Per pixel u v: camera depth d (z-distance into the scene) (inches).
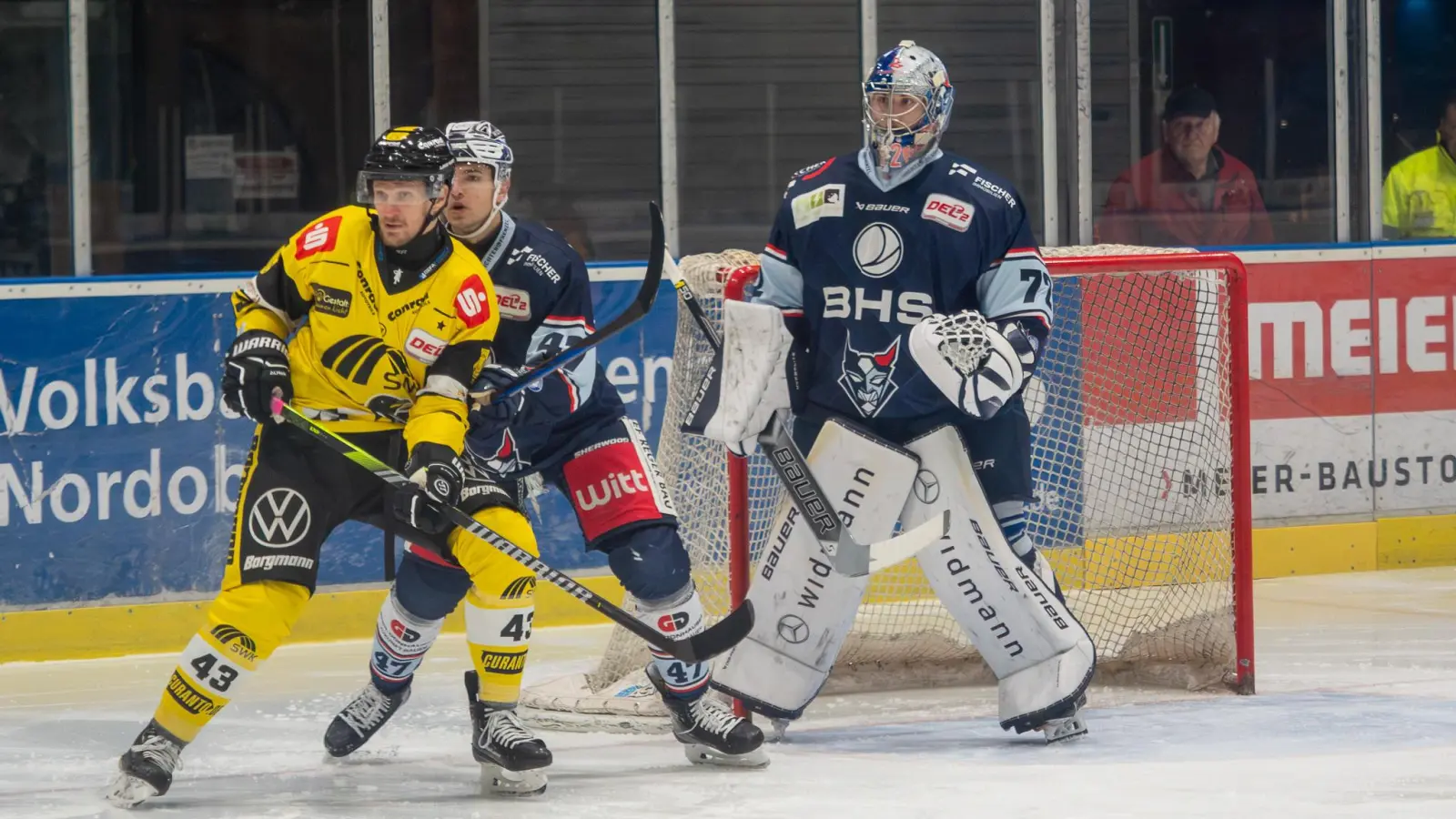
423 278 440.8
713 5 792.9
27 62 705.0
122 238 721.0
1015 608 518.0
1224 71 853.2
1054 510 704.4
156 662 673.0
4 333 667.4
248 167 736.3
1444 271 864.9
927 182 509.4
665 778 480.4
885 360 514.0
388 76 752.3
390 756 517.0
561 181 781.3
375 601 721.0
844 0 807.1
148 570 690.8
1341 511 852.6
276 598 438.6
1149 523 660.1
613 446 501.4
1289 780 466.9
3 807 448.1
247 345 438.0
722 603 616.1
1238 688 600.1
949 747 523.5
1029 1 828.0
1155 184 850.1
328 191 749.3
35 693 617.6
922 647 631.2
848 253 512.4
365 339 441.4
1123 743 522.0
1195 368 655.1
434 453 432.1
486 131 476.4
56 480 676.1
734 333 511.8
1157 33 844.6
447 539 456.1
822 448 517.0
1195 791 454.9
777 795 456.4
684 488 616.7
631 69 785.6
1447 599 782.5
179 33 722.2
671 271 523.8
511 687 459.2
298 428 444.5
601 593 749.9
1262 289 835.4
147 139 721.6
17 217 708.7
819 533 509.0
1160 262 596.1
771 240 526.9
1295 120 864.9
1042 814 432.1
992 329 489.4
